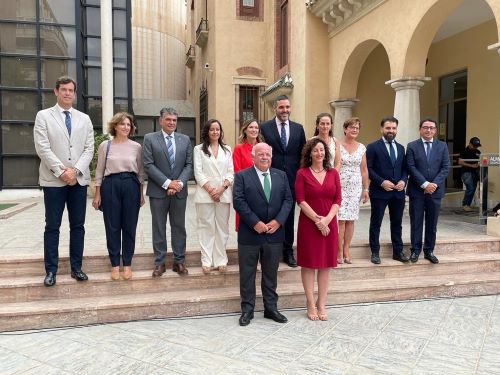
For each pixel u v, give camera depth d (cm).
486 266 534
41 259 455
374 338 372
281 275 483
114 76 1502
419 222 511
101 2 1338
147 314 418
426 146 507
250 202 400
